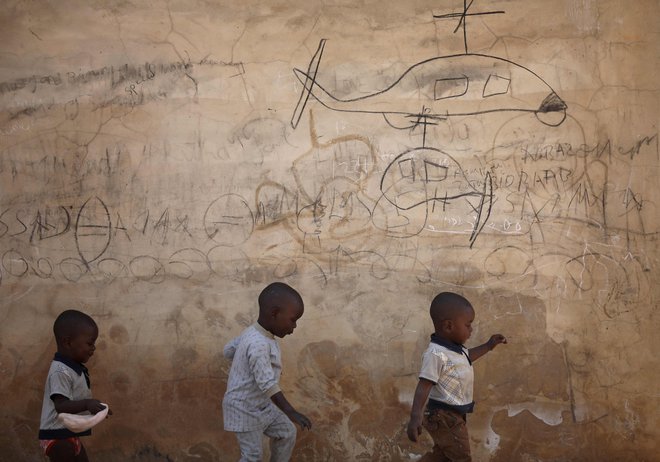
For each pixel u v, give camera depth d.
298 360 5.24
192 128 5.28
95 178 5.30
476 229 5.19
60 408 4.34
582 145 5.14
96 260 5.29
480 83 5.18
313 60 5.24
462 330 4.57
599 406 5.12
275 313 4.61
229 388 4.65
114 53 5.30
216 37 5.27
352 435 5.23
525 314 5.16
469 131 5.19
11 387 5.30
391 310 5.22
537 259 5.16
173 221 5.29
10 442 5.30
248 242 5.26
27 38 5.31
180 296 5.28
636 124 5.11
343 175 5.23
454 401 4.52
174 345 5.27
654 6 5.08
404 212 5.21
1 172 5.33
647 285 5.10
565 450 5.14
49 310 5.29
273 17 5.25
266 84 5.26
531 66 5.16
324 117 5.23
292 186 5.25
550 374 5.15
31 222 5.30
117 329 5.29
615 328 5.12
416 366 5.20
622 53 5.11
